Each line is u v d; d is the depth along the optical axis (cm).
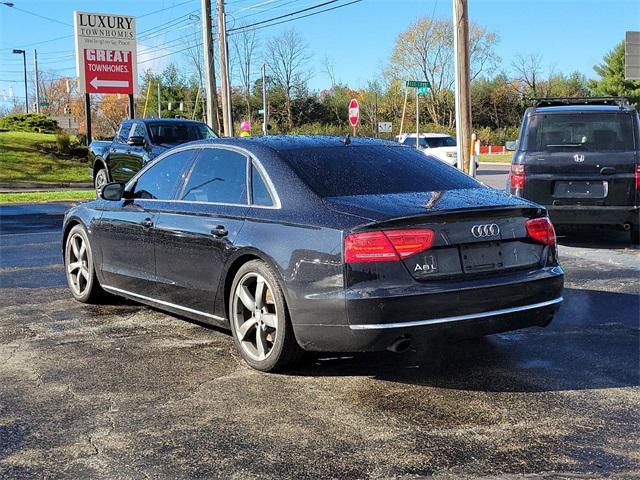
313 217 451
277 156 508
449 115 7400
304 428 386
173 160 597
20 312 655
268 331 479
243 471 336
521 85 7750
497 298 445
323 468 338
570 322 605
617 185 956
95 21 2748
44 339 565
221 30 2912
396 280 424
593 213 966
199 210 534
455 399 428
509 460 344
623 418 395
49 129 4641
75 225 700
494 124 7694
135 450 360
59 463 346
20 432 383
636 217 959
